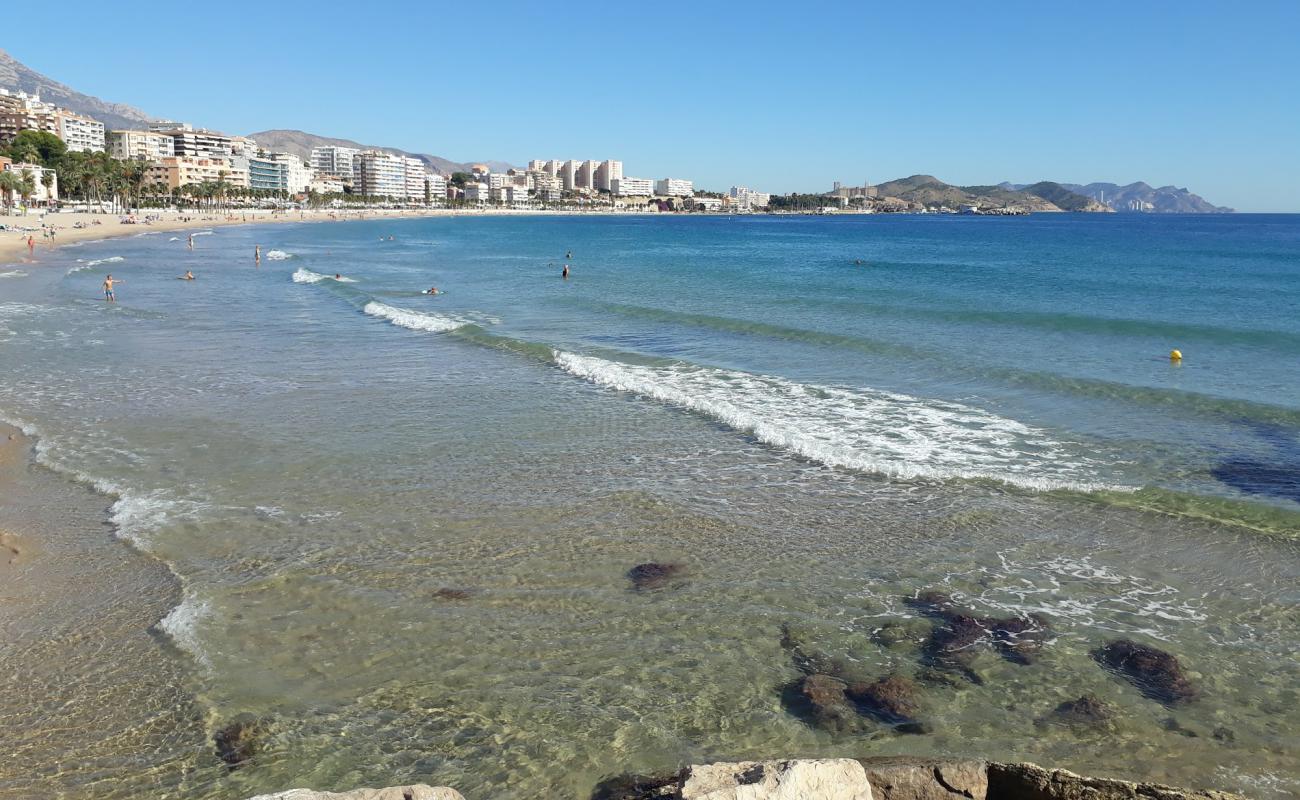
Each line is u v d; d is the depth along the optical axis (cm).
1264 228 16025
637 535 1068
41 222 10338
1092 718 687
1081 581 945
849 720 680
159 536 1051
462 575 946
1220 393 1823
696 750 641
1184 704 709
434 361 2220
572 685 730
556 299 3709
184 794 592
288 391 1855
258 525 1088
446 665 761
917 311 3186
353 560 984
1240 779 611
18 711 689
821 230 16275
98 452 1398
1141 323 2803
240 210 19088
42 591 905
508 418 1636
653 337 2617
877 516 1139
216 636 807
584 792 592
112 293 3569
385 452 1411
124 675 742
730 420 1612
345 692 717
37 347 2356
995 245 9388
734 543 1045
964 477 1291
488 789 597
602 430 1554
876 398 1792
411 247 8988
